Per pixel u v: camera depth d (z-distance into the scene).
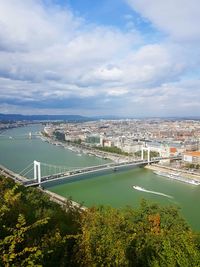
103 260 30.81
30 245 26.92
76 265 30.16
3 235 25.91
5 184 87.25
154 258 34.75
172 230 67.94
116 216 52.44
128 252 36.16
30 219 37.94
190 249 31.61
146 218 76.56
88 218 49.38
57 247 29.41
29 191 106.31
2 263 21.00
